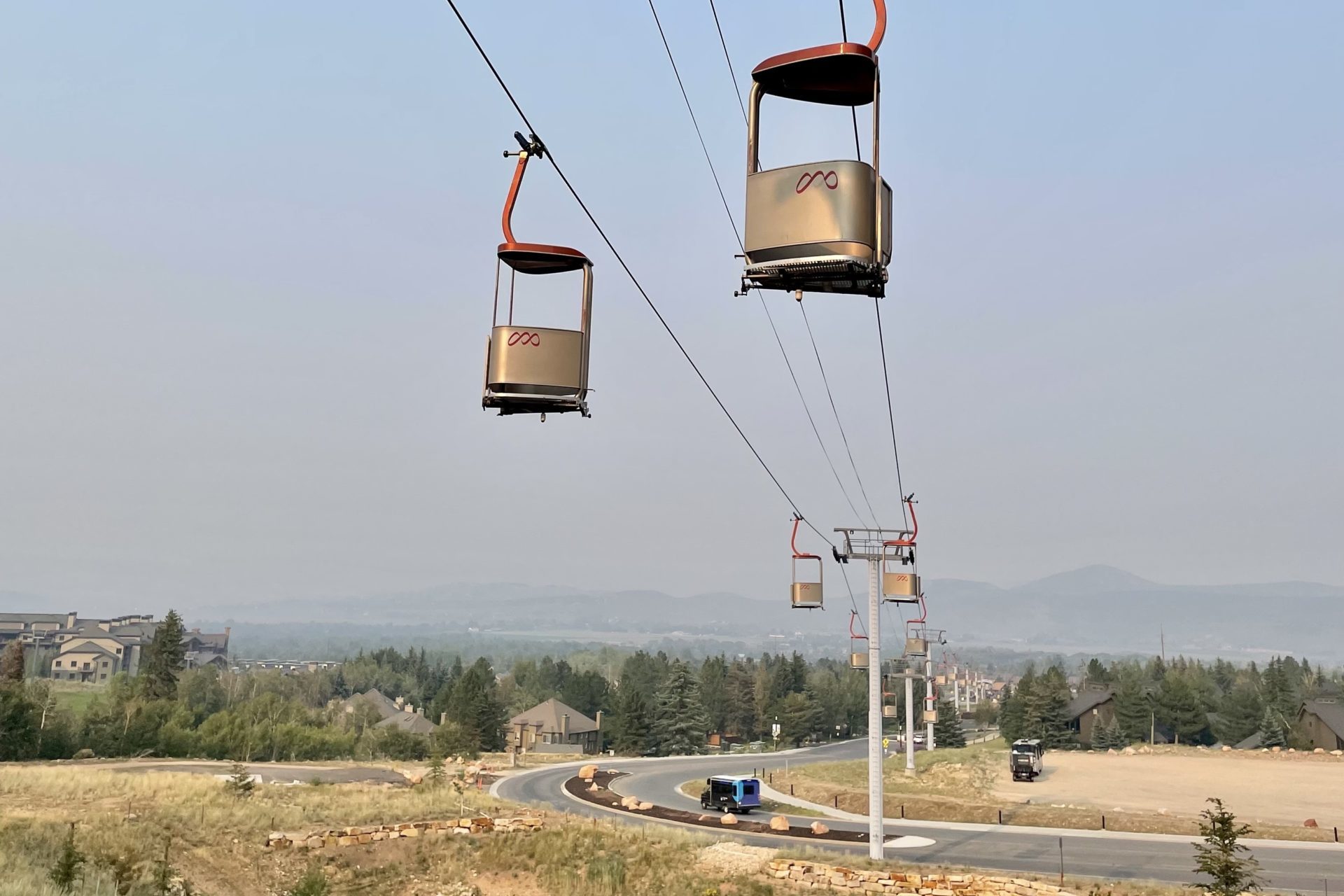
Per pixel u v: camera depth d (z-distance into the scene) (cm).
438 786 5581
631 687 13025
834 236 1136
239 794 4472
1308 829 4984
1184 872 3972
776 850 4134
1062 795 6438
